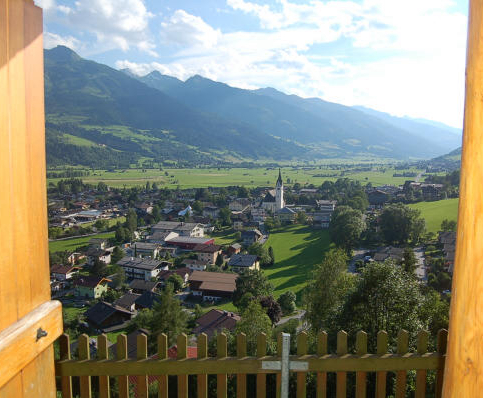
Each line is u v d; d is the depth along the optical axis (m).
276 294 60.00
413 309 13.32
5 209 2.56
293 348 14.82
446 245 71.50
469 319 1.85
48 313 2.90
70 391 3.92
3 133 2.55
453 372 1.96
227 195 177.00
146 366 3.93
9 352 2.47
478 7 1.82
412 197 132.12
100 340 3.95
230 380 11.52
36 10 2.88
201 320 44.72
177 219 132.38
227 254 90.75
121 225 114.00
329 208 139.25
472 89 1.87
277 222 114.62
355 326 13.55
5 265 2.55
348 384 9.63
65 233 109.50
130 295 61.44
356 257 75.56
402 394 4.11
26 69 2.78
